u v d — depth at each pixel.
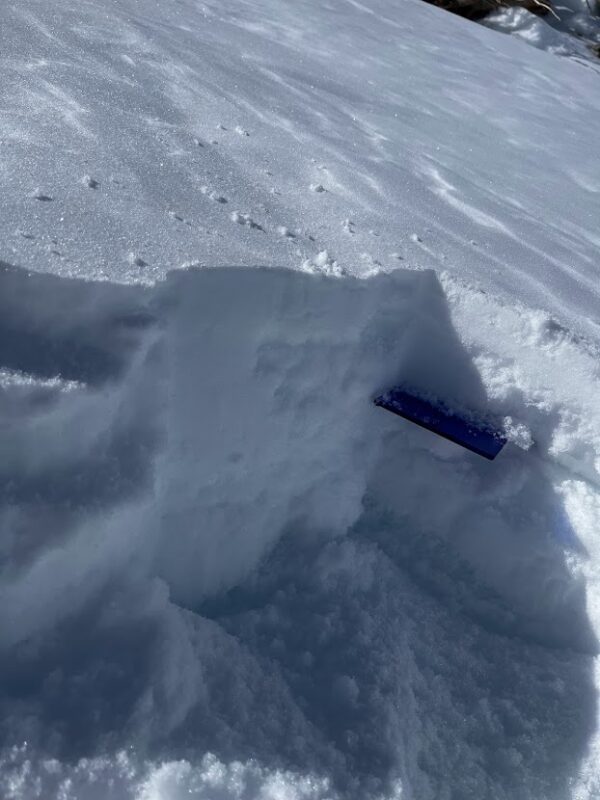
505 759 1.72
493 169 3.84
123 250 1.75
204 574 1.82
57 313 1.55
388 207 2.78
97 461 1.52
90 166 2.16
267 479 1.94
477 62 6.26
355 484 2.13
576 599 2.04
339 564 1.97
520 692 1.87
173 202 2.14
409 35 6.38
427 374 2.30
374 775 1.54
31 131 2.25
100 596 1.53
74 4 3.70
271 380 1.91
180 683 1.50
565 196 3.80
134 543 1.60
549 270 2.78
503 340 2.23
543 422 2.21
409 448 2.21
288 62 4.30
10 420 1.40
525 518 2.13
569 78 6.79
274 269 1.89
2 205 1.76
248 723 1.54
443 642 1.94
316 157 3.00
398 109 4.25
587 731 1.80
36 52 2.93
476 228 2.94
